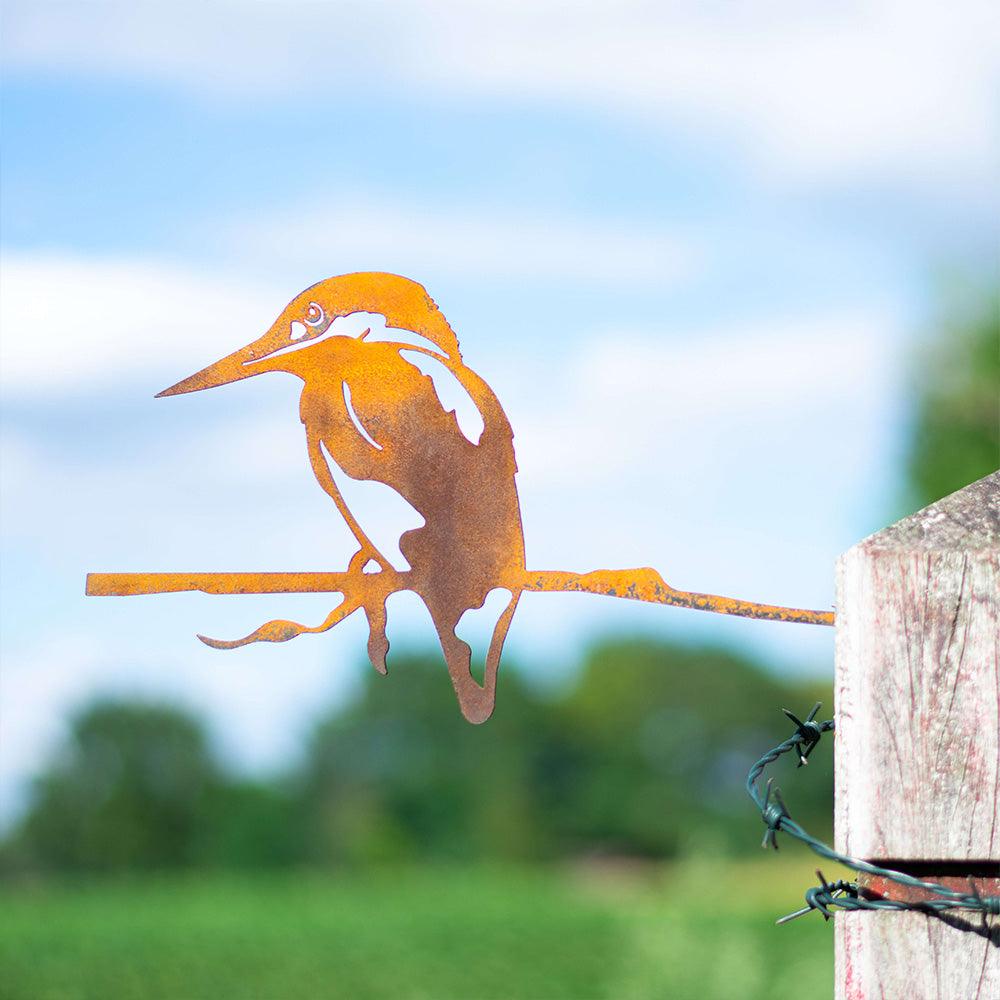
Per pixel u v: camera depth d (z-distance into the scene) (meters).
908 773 1.49
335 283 1.83
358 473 1.79
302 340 1.81
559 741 27.38
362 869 25.53
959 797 1.48
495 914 13.84
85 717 25.83
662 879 23.11
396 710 26.47
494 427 1.80
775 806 1.62
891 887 1.51
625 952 10.93
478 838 26.23
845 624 1.54
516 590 1.75
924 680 1.50
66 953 11.94
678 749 28.09
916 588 1.51
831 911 1.55
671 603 1.73
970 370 10.20
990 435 10.24
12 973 11.12
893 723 1.50
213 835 25.86
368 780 26.31
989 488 1.57
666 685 28.28
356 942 12.25
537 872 26.17
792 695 29.06
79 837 25.53
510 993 9.90
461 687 1.74
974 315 10.21
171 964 11.41
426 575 1.77
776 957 10.09
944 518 1.55
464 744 26.75
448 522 1.78
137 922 13.77
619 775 27.47
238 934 12.80
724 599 1.72
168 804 25.88
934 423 10.48
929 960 1.48
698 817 27.45
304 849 25.81
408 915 13.96
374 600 1.76
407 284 1.84
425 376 1.81
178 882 22.89
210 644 1.74
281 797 26.08
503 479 1.79
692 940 10.42
